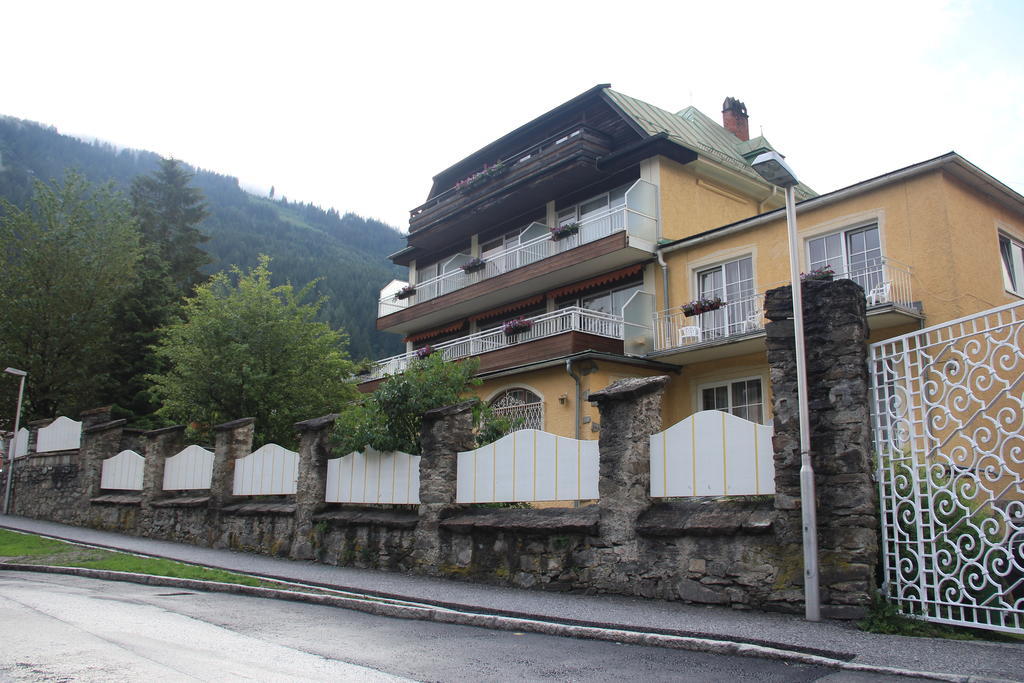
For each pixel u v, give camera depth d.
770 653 5.77
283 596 9.14
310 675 5.24
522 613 7.52
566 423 20.42
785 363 7.59
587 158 23.67
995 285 16.97
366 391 28.62
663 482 8.53
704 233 20.59
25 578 10.77
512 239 28.36
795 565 7.23
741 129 30.44
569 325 21.12
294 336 21.33
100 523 18.86
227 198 169.12
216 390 20.34
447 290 29.52
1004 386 6.32
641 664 5.60
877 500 7.14
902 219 16.69
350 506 12.71
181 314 33.88
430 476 10.99
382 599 8.96
